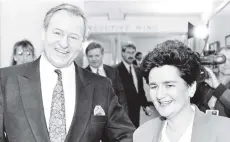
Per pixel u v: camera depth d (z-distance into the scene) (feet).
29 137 4.71
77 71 5.30
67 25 5.05
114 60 7.95
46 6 7.86
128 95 7.68
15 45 7.91
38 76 5.01
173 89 3.28
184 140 3.32
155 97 3.40
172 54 3.27
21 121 4.75
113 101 5.41
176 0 7.89
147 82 3.51
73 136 4.88
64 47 4.97
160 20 7.93
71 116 5.03
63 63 5.06
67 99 5.08
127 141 5.30
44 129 4.77
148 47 7.97
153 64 3.36
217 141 3.11
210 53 7.63
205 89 6.88
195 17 7.86
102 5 7.95
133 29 7.98
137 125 7.58
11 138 4.71
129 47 7.95
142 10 7.97
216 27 7.74
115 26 7.98
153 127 3.82
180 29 7.90
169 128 3.49
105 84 5.39
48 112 4.97
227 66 7.36
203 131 3.19
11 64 7.93
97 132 5.09
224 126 3.19
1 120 4.79
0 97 4.83
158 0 7.93
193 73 3.30
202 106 6.82
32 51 7.91
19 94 4.84
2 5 7.91
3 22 7.92
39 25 7.93
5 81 4.91
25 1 7.91
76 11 5.24
